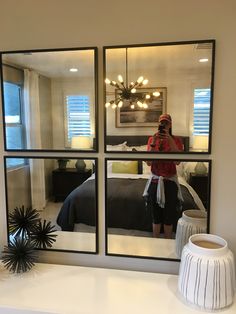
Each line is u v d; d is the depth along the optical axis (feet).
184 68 5.04
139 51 5.15
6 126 5.80
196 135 5.14
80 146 5.56
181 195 5.34
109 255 5.72
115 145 5.43
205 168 5.19
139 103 5.26
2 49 5.63
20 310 4.49
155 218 5.48
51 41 5.44
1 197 6.00
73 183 5.71
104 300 4.65
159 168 5.36
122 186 5.54
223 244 4.74
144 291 4.88
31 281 5.19
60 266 5.76
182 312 4.33
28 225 5.83
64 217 5.80
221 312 4.29
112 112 5.37
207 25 4.91
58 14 5.37
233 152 5.08
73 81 5.44
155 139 5.29
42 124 5.66
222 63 4.92
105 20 5.22
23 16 5.48
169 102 5.16
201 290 4.28
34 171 5.82
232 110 4.99
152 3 5.04
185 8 4.95
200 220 5.31
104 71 5.30
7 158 5.89
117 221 5.63
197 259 4.34
